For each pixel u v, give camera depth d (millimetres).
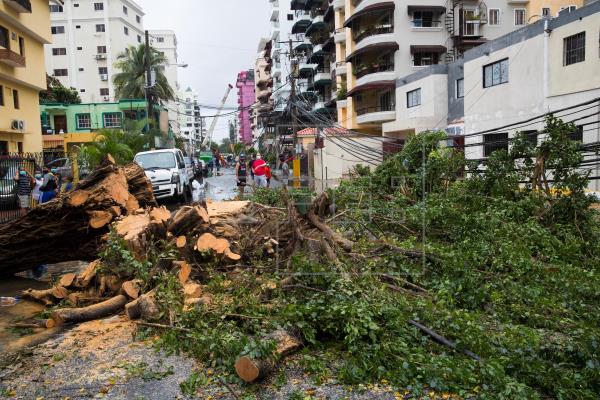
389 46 33031
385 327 4660
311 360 4277
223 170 49812
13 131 24312
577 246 7914
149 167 18219
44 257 8328
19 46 25406
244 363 3945
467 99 23391
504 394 3635
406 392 3871
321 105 48219
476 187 10625
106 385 4070
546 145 9758
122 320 5656
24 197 15297
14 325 5754
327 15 46219
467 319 4844
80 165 20891
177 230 6883
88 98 67062
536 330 4984
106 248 6559
